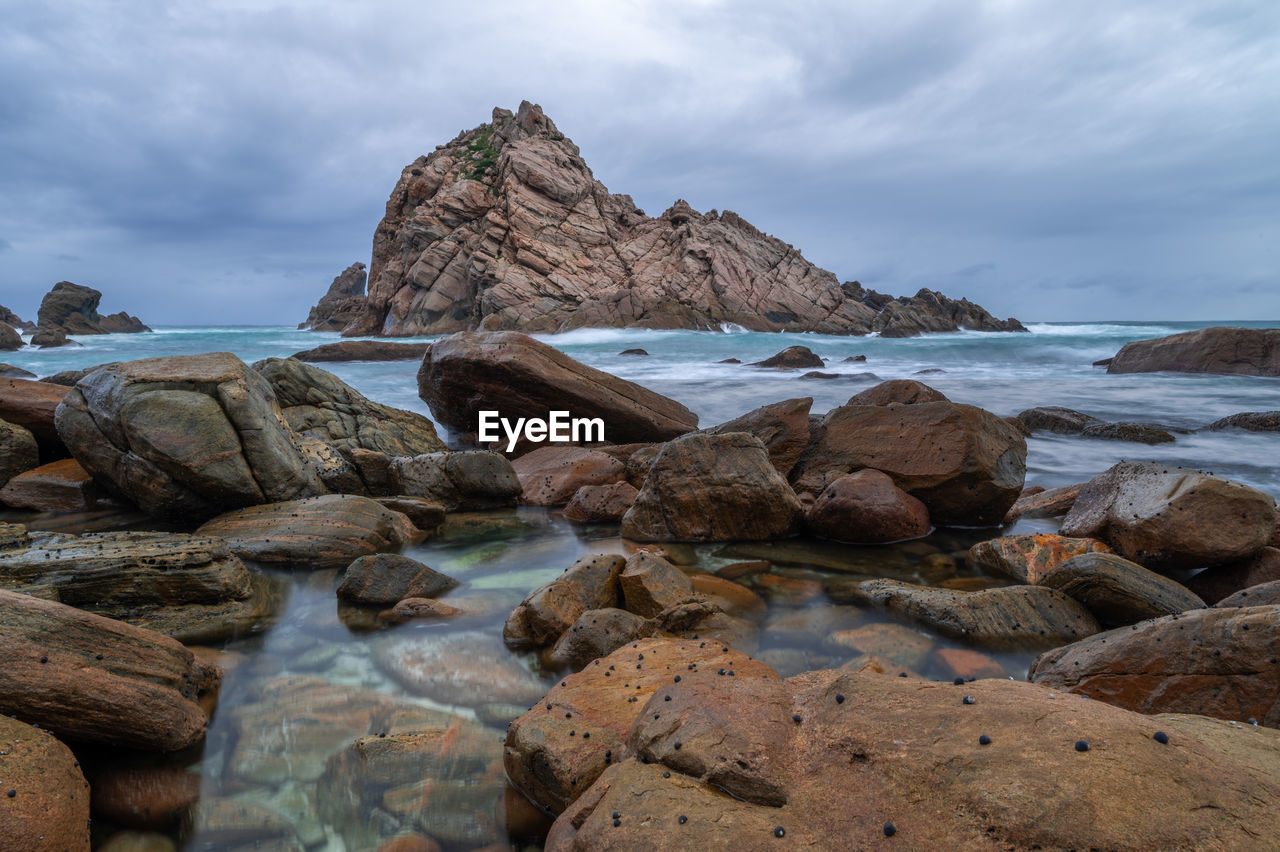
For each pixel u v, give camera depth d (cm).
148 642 465
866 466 965
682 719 322
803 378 2636
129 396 885
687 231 6806
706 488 864
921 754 264
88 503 983
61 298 7469
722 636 566
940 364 3447
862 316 6788
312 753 419
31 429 1138
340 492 1048
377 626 614
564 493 1081
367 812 366
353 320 8088
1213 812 228
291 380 1227
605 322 5906
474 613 642
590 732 377
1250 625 425
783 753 291
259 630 604
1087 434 1511
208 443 886
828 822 255
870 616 623
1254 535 667
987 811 237
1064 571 623
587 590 627
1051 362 3600
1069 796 232
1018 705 279
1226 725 334
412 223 6750
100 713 404
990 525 917
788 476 1021
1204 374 2634
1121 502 764
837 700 311
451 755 415
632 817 272
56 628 425
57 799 332
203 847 340
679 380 2623
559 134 7600
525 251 6184
